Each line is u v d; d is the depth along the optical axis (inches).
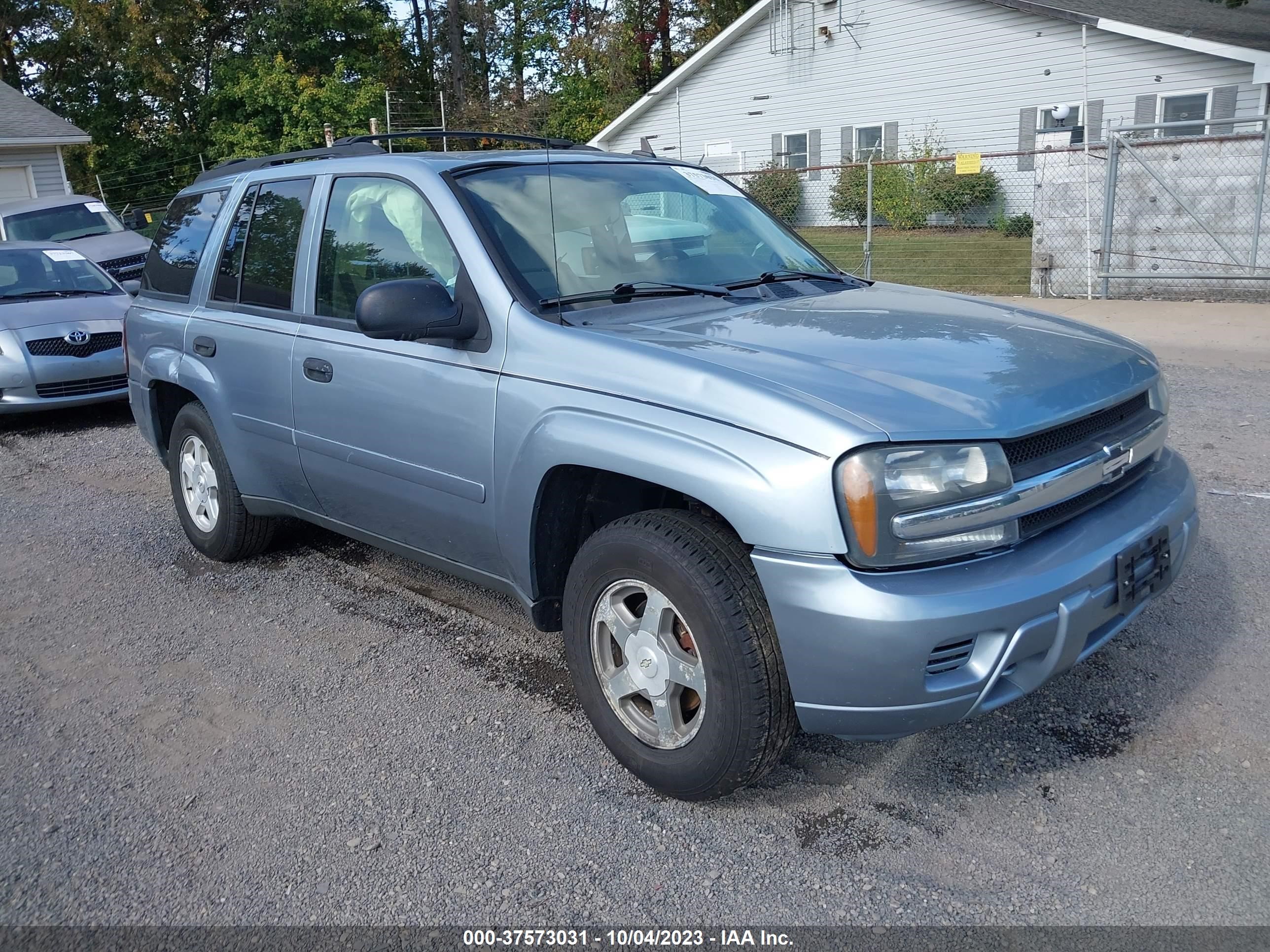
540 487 123.6
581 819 116.9
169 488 263.7
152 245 213.6
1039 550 105.9
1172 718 130.4
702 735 110.3
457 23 1481.3
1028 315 141.6
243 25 1346.0
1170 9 912.9
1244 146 461.4
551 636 165.9
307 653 162.9
